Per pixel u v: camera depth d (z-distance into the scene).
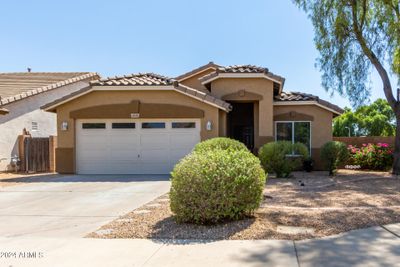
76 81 25.69
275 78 17.83
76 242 6.12
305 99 19.05
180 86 16.72
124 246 5.86
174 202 7.12
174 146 17.12
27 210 9.05
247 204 7.24
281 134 19.47
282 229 6.70
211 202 6.88
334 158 15.90
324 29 17.14
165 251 5.58
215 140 13.16
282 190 11.40
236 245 5.79
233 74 17.88
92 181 14.78
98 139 17.52
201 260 5.16
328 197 10.06
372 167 19.11
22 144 19.88
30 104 21.52
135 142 17.33
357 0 16.58
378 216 7.50
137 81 17.42
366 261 5.04
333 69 17.62
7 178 16.25
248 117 21.66
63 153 17.59
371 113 46.62
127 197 10.84
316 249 5.55
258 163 7.69
